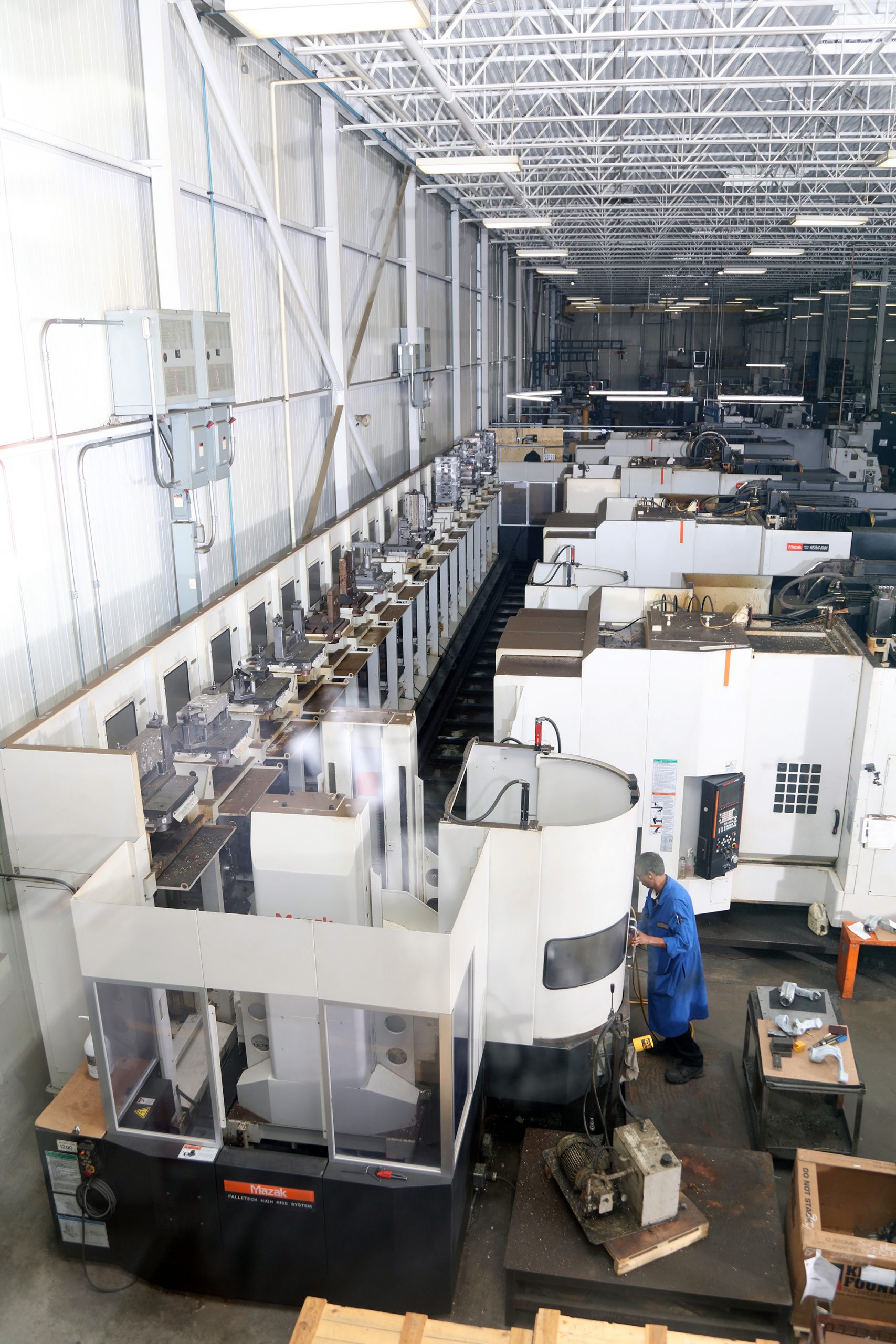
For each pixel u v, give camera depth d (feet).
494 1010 16.65
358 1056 14.21
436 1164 13.79
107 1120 14.08
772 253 57.52
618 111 39.93
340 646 27.99
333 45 28.04
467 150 44.09
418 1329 10.96
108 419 21.22
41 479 18.97
